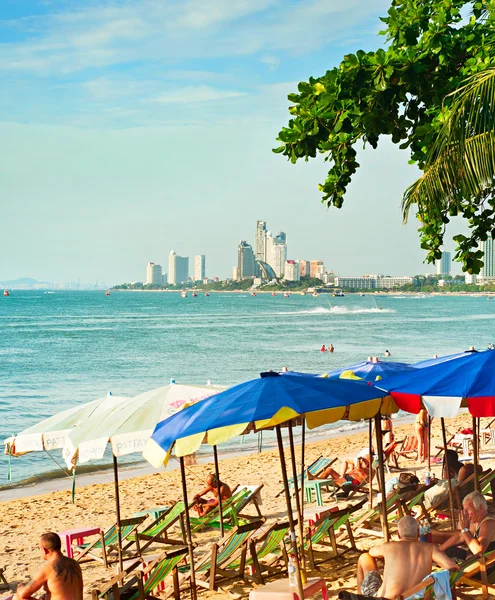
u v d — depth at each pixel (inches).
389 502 369.7
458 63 393.7
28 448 405.4
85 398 1353.3
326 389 247.6
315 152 390.0
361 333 3161.9
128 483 669.9
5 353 2278.5
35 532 492.1
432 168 324.2
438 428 927.7
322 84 377.7
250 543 315.0
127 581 290.2
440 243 450.9
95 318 4591.5
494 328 3570.4
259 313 5418.3
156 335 3026.6
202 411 245.6
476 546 257.6
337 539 378.9
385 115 381.1
